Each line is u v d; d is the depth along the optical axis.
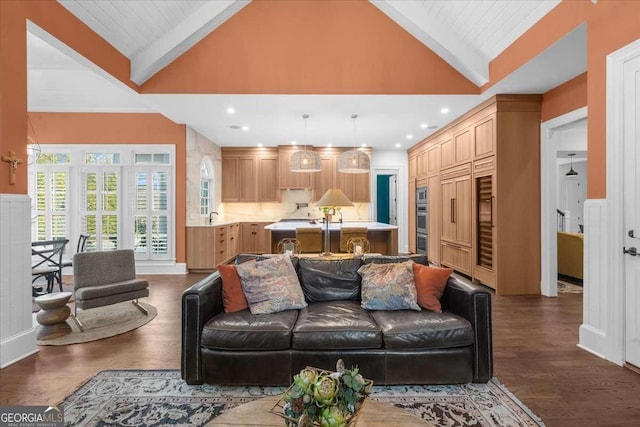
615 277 2.38
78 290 3.26
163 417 1.82
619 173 2.33
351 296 2.66
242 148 7.57
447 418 1.80
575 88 3.61
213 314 2.30
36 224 5.59
